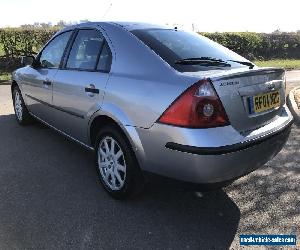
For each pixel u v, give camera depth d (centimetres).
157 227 325
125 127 333
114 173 366
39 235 308
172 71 314
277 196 386
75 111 414
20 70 589
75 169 442
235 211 354
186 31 419
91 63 398
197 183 297
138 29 379
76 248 293
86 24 431
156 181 326
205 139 285
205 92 288
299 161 487
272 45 2294
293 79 1320
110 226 324
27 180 409
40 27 1522
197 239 309
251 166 318
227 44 2148
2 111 723
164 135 301
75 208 352
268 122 342
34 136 562
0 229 314
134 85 331
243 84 311
